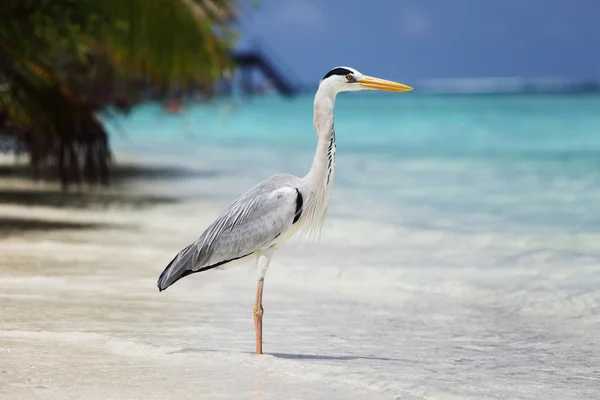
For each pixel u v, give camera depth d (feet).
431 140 192.44
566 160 131.85
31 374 22.98
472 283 41.73
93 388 21.88
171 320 31.37
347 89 26.89
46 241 49.21
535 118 288.51
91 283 37.60
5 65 68.49
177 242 51.11
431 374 25.32
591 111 343.05
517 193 87.86
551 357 28.27
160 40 75.31
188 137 206.39
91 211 65.41
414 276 43.27
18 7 65.57
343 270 44.04
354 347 28.78
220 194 81.41
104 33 72.59
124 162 126.41
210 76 81.66
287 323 32.19
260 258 26.48
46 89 71.41
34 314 31.04
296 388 22.59
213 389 22.20
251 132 242.58
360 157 142.10
